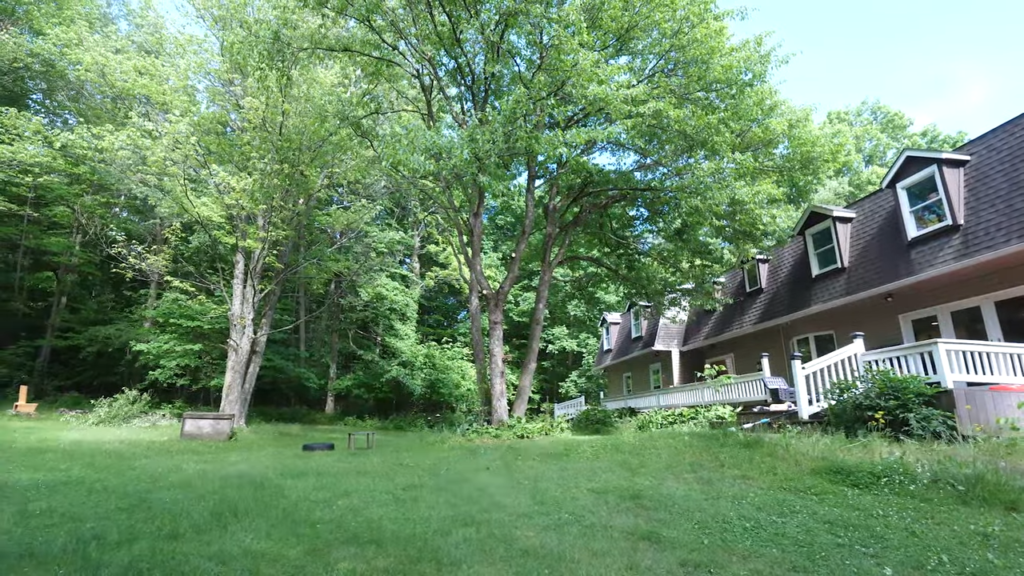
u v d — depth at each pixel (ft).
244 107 51.75
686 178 41.29
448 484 19.98
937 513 15.64
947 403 26.58
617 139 41.83
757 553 12.69
